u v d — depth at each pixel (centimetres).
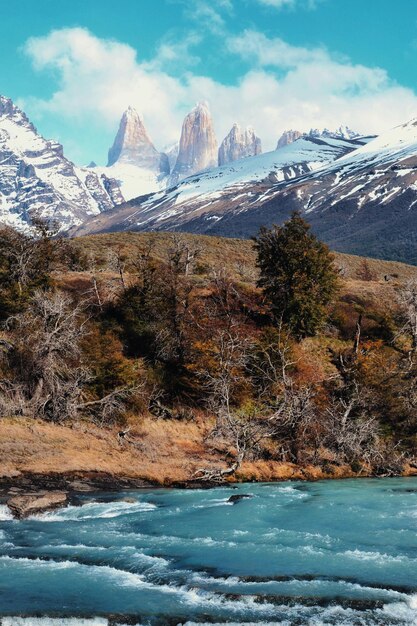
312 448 5228
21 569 2366
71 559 2492
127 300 6806
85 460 4412
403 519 3186
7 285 6512
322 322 7294
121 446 4859
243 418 5450
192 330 6362
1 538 2789
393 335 7338
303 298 7188
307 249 7519
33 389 5181
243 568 2369
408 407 5747
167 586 2202
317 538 2800
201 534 2881
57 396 5078
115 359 5581
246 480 4603
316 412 5509
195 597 2103
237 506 3538
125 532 2920
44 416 5050
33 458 4284
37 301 5694
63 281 7531
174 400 5831
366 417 5631
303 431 5100
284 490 4138
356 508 3475
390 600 2052
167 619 1922
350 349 7006
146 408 5553
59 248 7481
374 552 2572
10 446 4359
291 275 7369
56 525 3055
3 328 5950
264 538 2806
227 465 4769
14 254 6756
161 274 6925
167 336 6228
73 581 2242
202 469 4475
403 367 6353
